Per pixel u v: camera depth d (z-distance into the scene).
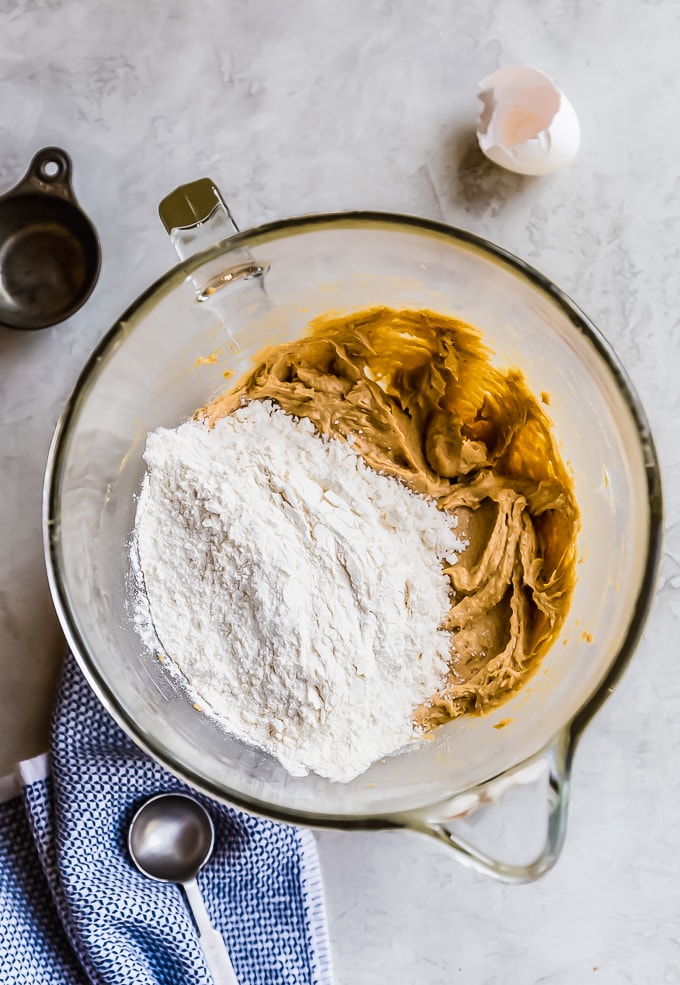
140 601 0.59
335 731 0.58
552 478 0.60
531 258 0.65
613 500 0.57
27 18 0.66
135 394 0.59
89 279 0.65
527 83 0.64
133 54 0.66
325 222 0.54
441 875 0.65
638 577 0.54
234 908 0.64
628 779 0.65
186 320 0.58
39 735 0.65
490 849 0.56
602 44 0.66
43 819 0.63
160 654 0.59
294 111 0.66
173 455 0.60
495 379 0.62
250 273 0.57
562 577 0.59
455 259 0.56
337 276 0.58
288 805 0.55
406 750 0.59
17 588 0.66
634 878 0.65
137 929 0.62
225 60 0.66
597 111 0.66
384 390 0.63
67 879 0.62
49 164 0.65
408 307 0.60
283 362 0.63
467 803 0.54
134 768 0.63
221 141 0.66
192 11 0.66
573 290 0.65
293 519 0.59
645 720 0.65
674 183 0.65
